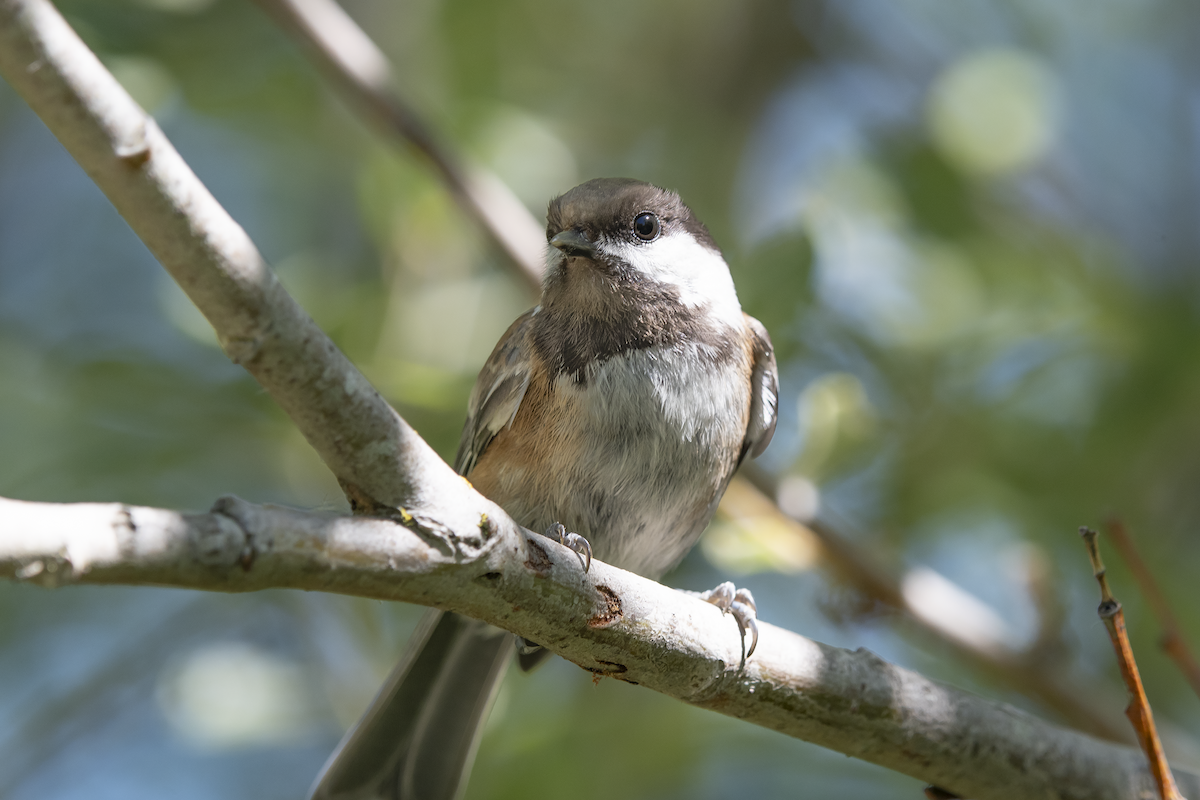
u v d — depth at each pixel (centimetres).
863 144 1192
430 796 838
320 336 469
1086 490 1051
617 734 1006
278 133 1172
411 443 503
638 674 633
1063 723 963
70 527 398
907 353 1050
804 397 937
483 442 819
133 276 1364
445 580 529
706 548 954
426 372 949
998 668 904
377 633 1071
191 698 1020
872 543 1001
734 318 835
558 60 1326
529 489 791
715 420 795
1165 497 1088
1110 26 1342
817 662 677
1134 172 1307
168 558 424
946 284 1060
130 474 1002
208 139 1362
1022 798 718
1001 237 1127
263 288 448
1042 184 1229
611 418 775
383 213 1062
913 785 1005
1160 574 1047
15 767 1099
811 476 927
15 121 1405
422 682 855
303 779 1216
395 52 1273
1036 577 925
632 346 787
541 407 787
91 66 399
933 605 916
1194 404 1054
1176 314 1070
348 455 492
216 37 1120
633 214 807
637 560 821
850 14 1423
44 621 1153
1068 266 1103
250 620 1168
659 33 1408
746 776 1091
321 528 476
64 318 1311
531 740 990
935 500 1044
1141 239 1248
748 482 917
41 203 1434
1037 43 1293
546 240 852
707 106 1370
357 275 1209
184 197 425
